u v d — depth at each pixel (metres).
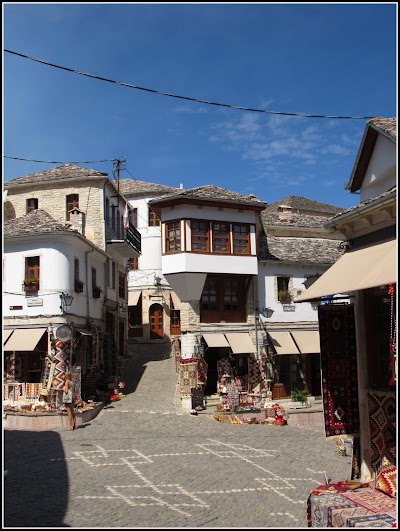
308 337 27.38
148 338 38.09
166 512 9.91
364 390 10.18
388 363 9.85
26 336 21.84
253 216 26.50
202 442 16.66
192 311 25.17
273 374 26.48
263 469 13.66
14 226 23.33
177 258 24.88
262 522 9.56
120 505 10.19
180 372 24.36
